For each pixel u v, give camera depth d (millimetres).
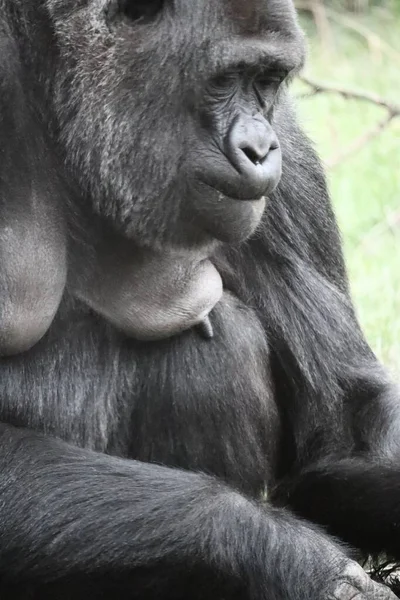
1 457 16047
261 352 18531
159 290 17281
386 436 18547
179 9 15898
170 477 16203
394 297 29688
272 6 16016
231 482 18266
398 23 53750
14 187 16203
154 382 17656
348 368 19359
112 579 16000
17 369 16812
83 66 16125
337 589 15461
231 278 18875
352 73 48312
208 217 16312
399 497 18109
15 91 16188
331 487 18484
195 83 15977
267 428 18750
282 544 15719
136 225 16516
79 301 17250
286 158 19219
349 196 38250
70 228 16844
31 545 15836
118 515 15781
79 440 17266
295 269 19234
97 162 16312
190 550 15641
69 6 16094
